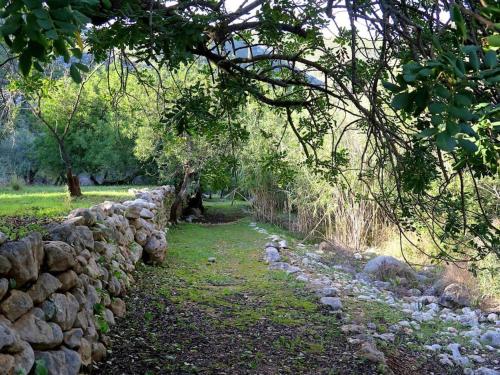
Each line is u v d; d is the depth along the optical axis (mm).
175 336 5703
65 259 4129
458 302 9633
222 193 27172
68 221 5711
